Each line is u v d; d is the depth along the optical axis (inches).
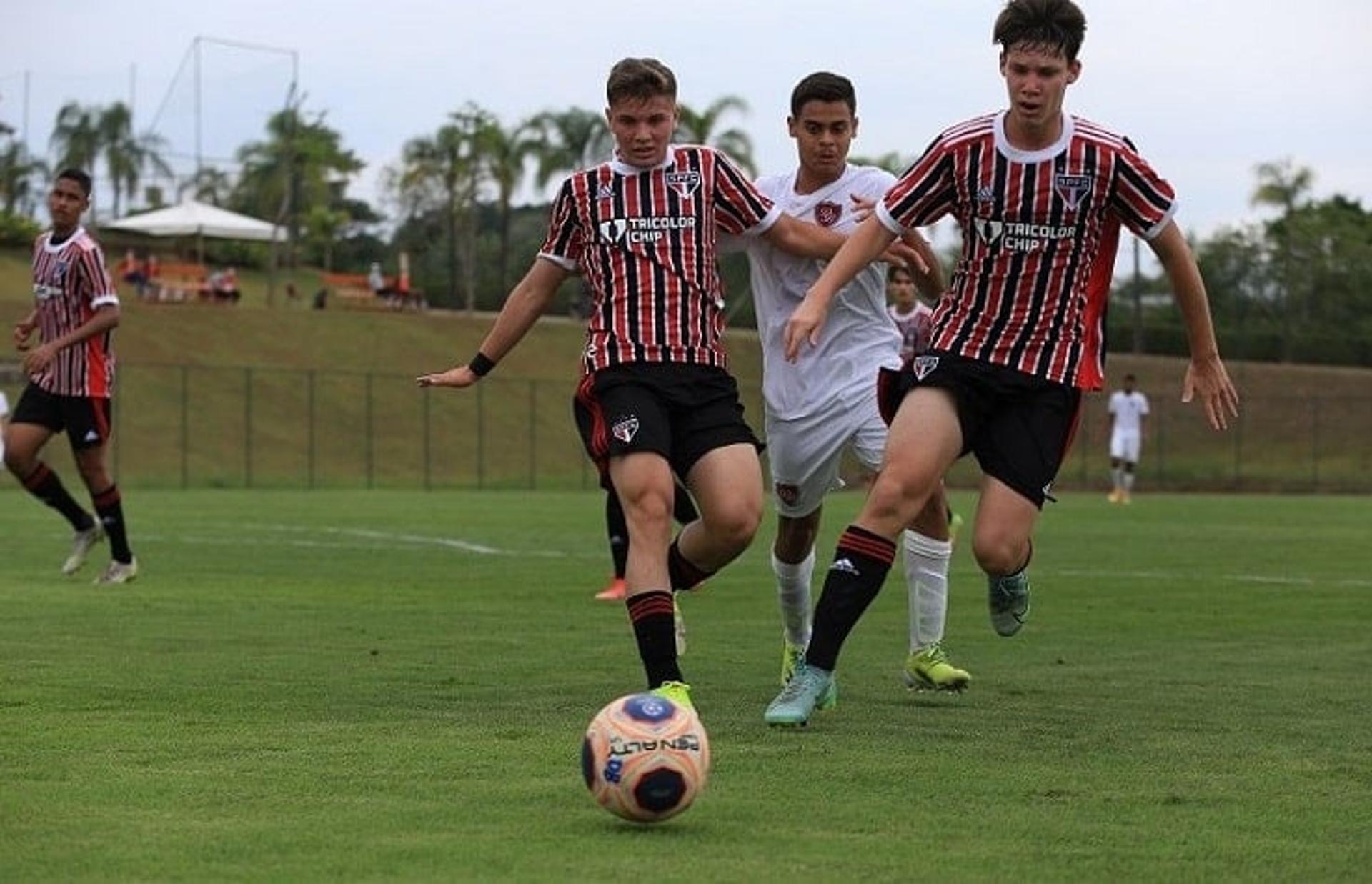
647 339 505.0
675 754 359.6
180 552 1295.5
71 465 3117.6
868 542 495.8
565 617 852.0
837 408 585.0
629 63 510.6
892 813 381.4
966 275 500.7
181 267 4953.3
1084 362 500.4
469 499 2437.3
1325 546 1497.3
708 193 519.2
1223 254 4264.3
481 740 470.6
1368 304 4259.4
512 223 5787.4
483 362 536.4
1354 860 342.6
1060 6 474.9
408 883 316.5
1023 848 348.8
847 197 599.5
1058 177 485.1
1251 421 3841.0
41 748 456.8
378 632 773.9
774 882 318.7
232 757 443.8
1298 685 620.4
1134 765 445.1
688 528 524.7
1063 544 1518.2
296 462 3405.5
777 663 677.3
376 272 5118.1
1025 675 649.0
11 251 5408.5
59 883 315.3
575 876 321.4
